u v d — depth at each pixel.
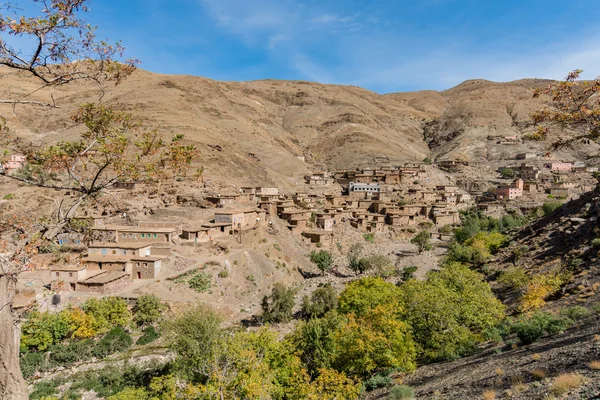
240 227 93.69
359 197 157.88
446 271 48.72
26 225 19.30
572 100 19.61
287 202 123.19
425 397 22.92
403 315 38.78
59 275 63.91
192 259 76.25
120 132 21.02
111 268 69.56
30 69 17.66
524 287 52.22
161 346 55.41
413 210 141.00
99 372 47.28
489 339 35.81
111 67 19.47
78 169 23.56
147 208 100.38
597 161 178.62
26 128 163.25
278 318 63.47
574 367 17.75
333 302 63.47
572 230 63.53
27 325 51.03
